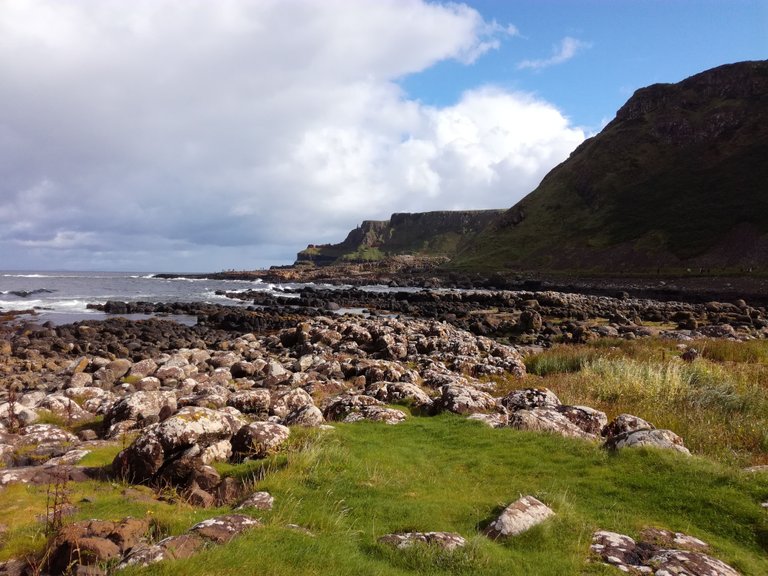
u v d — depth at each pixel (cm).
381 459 884
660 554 566
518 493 752
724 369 1833
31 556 555
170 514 656
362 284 11325
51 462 941
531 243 12700
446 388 1427
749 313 4578
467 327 4147
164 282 12062
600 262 10219
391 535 601
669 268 8862
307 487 747
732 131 11769
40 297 7025
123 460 852
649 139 13412
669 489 745
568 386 1669
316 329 3219
